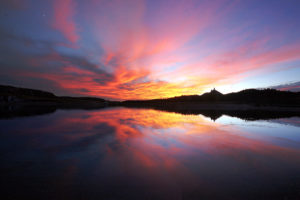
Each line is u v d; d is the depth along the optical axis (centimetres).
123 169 556
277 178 503
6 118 1847
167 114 2723
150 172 537
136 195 408
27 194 400
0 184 445
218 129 1309
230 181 484
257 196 409
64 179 478
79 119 1881
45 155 682
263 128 1359
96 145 835
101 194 408
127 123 1611
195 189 440
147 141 927
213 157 682
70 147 797
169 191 428
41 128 1290
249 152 748
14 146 808
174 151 755
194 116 2373
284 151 766
